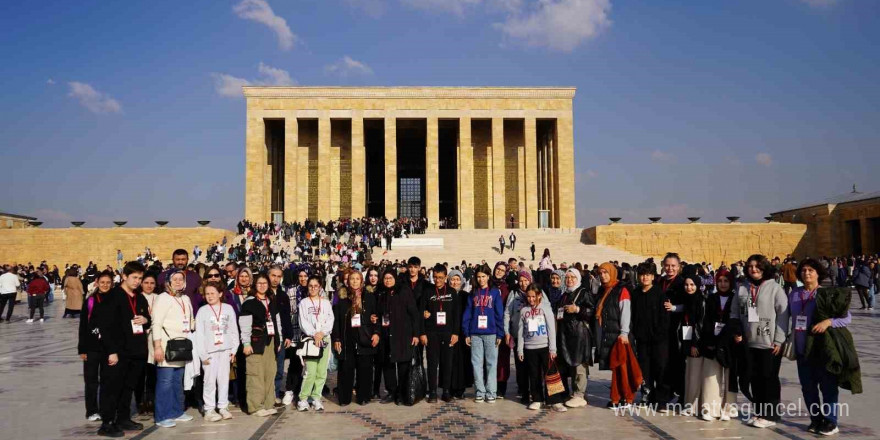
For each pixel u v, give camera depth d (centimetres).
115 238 5741
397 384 1219
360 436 951
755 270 1008
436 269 1223
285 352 1323
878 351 1688
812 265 960
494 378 1191
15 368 1586
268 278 1156
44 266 4038
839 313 924
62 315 3156
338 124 7281
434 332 1209
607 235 5772
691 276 1092
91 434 971
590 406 1148
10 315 2825
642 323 1120
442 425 1014
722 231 5991
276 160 7462
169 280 1070
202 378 1178
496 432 965
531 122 6969
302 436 956
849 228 6162
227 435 968
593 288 2075
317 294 1170
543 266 2889
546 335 1131
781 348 986
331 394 1310
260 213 6719
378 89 6894
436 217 6750
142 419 1094
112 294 996
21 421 1050
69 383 1387
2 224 6788
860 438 907
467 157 6881
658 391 1111
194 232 5728
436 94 6931
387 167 6800
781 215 6981
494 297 1206
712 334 1024
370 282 1248
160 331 1029
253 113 6844
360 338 1184
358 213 6731
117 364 977
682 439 920
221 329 1083
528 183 6900
